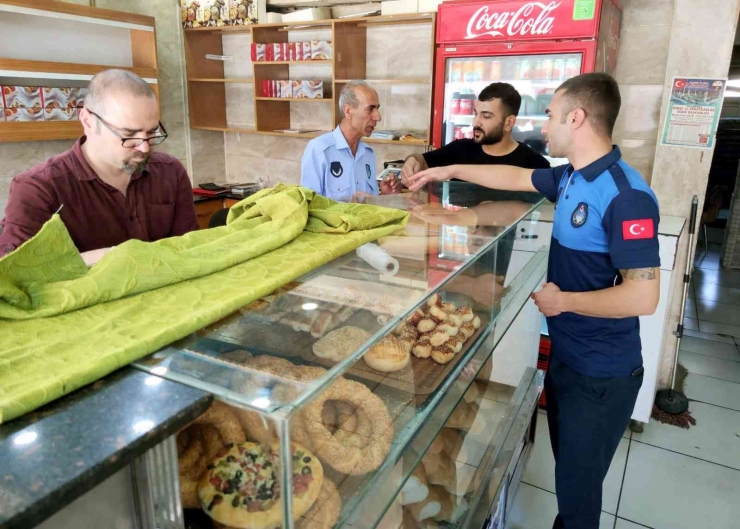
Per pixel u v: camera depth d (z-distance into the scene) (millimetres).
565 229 1734
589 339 1746
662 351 3174
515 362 1920
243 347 804
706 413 3002
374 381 1049
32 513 467
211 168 4594
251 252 1128
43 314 817
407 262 1215
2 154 3293
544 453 2682
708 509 2281
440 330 1213
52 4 3004
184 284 980
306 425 773
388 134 3504
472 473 1399
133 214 1823
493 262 1452
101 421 592
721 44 2666
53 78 3117
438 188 2178
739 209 5566
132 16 3447
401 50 3619
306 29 3938
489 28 2711
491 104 2559
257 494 663
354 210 1541
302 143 4215
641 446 2711
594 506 1844
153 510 650
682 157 2857
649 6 2908
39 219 1599
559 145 1729
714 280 5316
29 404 599
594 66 2504
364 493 811
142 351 727
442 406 1060
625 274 1576
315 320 903
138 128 1534
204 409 638
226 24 3891
